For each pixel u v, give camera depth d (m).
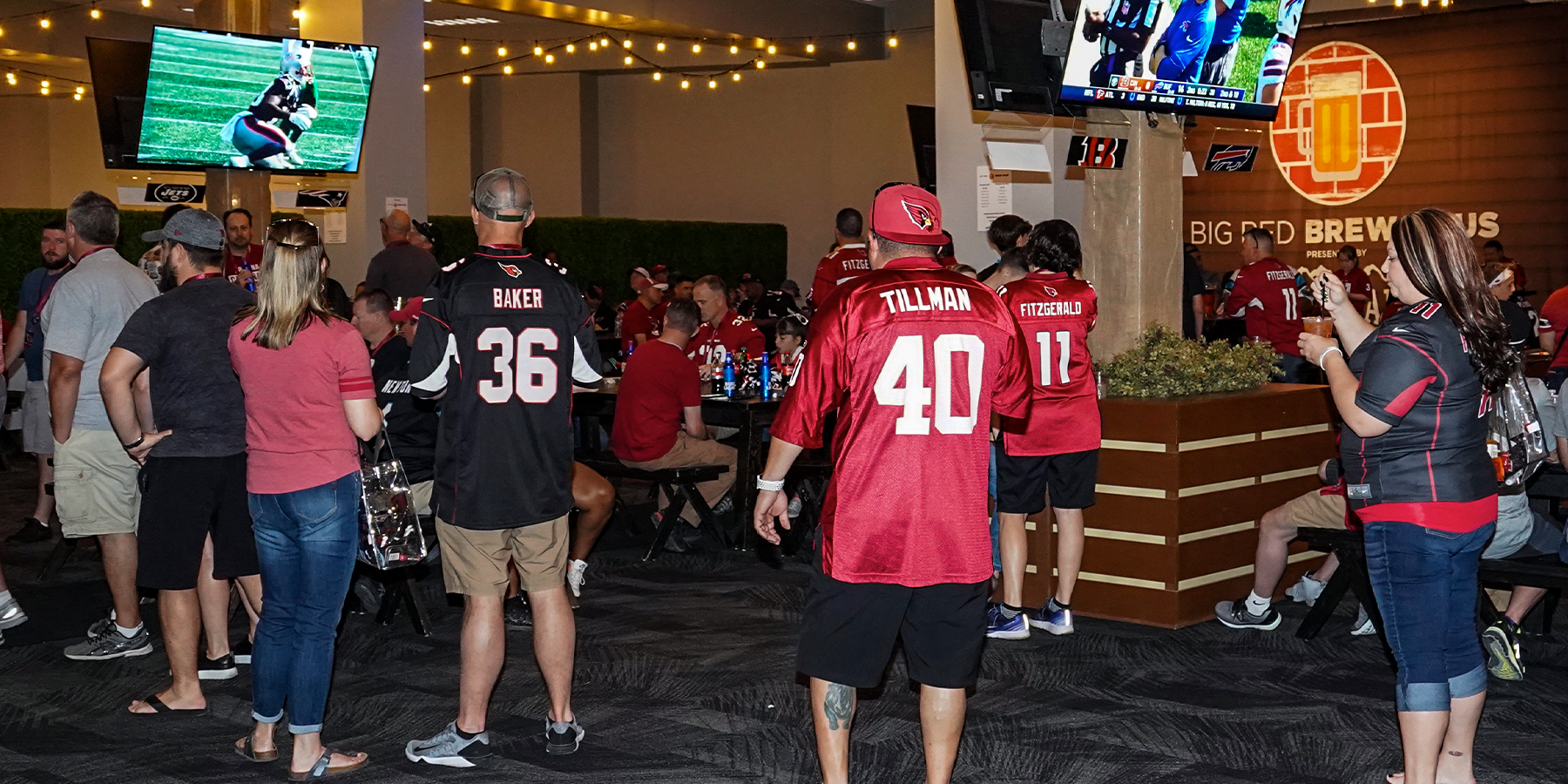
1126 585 6.18
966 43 6.39
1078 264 5.80
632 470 7.84
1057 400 5.74
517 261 4.29
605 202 21.91
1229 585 6.29
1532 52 15.08
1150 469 6.06
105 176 21.94
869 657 3.58
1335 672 5.38
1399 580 3.70
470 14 18.22
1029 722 4.80
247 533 4.74
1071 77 6.36
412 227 10.28
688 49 20.25
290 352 4.05
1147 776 4.27
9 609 5.90
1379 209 16.11
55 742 4.62
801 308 15.14
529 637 6.02
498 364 4.20
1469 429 3.66
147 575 4.78
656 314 11.91
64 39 17.11
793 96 20.31
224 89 10.13
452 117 21.62
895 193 3.60
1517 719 4.78
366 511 4.27
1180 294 7.26
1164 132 7.06
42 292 7.97
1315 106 16.39
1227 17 6.89
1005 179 9.40
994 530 6.49
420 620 6.06
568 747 4.48
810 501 8.36
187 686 4.93
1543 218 15.16
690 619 6.34
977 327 3.54
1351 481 3.82
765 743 4.61
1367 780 4.21
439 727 4.81
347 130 10.88
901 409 3.48
